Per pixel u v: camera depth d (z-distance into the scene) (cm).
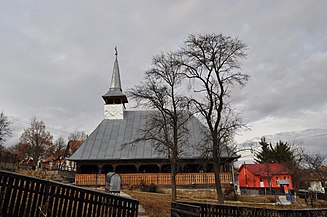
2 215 706
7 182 730
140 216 1516
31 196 748
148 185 3225
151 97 2252
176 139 2220
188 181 3222
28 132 7175
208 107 2112
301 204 3117
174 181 2131
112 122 4112
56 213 768
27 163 7000
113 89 4338
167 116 2358
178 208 1012
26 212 734
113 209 888
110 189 2284
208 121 2089
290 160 5722
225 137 2125
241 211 1156
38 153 7000
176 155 2194
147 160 3472
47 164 7425
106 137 3822
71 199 801
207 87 2108
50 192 770
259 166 6175
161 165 3453
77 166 3497
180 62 2175
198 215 834
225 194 3045
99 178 3353
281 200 3122
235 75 2127
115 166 3488
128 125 4028
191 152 3294
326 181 5094
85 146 3666
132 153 3509
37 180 759
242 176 6269
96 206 848
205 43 2123
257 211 1167
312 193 3550
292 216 1188
